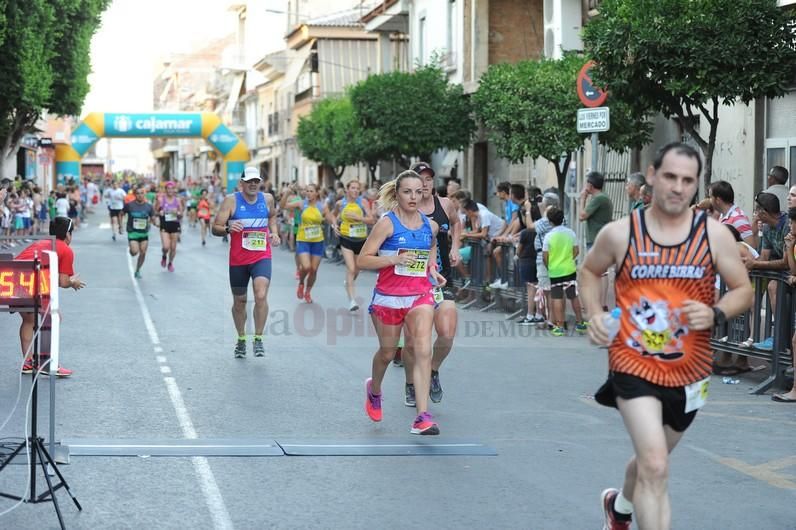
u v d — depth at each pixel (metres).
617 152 25.05
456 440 9.45
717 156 22.42
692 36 16.02
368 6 62.56
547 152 24.66
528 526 7.00
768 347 12.41
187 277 27.03
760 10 16.23
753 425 10.37
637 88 17.03
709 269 5.74
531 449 9.15
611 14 17.11
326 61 61.62
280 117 76.25
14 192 40.41
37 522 6.91
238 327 14.20
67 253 12.05
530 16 37.00
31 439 7.22
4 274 7.34
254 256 14.06
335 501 7.52
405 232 9.58
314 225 21.16
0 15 36.81
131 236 26.42
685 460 8.91
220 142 64.50
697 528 7.05
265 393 11.63
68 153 61.97
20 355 13.96
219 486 7.85
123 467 8.34
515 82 24.97
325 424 10.09
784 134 20.23
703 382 5.81
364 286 25.47
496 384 12.46
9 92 39.22
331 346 15.37
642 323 5.73
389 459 8.75
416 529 6.91
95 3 45.72
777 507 7.54
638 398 5.71
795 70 16.97
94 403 10.91
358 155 42.44
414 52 43.91
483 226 21.55
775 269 12.55
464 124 35.28
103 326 17.17
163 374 12.78
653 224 5.78
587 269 5.95
